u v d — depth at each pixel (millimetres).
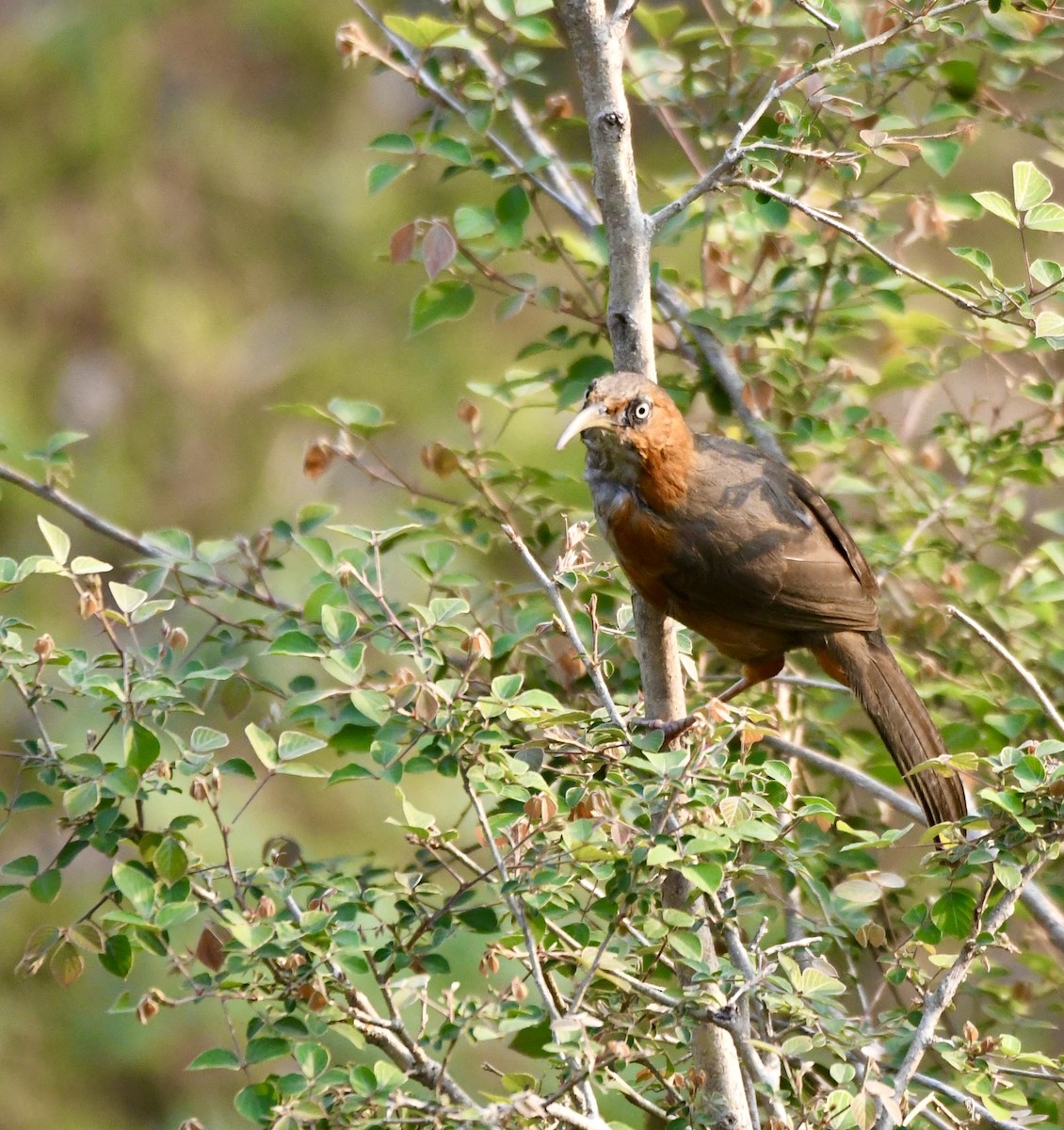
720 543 9289
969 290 7895
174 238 22078
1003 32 9477
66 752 7016
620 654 9805
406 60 9688
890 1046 6996
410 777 18312
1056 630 10734
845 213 9906
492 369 21953
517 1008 6027
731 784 6828
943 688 9703
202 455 21266
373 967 6363
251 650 10906
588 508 10836
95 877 18156
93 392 21047
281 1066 16672
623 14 8109
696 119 10289
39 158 21656
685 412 10789
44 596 18703
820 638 9648
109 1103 16891
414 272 22672
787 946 6457
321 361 21828
